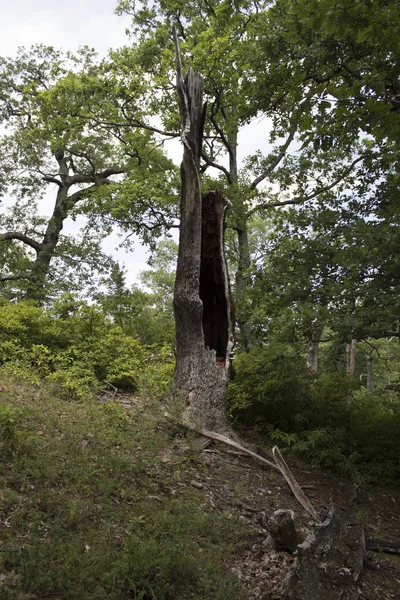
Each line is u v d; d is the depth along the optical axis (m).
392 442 8.26
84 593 3.34
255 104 9.38
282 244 9.89
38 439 5.37
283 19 8.84
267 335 9.11
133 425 6.63
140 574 3.60
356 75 7.14
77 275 22.56
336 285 7.98
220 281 8.23
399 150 8.41
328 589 4.07
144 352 9.73
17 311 9.21
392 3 4.92
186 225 7.68
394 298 7.23
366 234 7.83
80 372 8.08
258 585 4.10
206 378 7.36
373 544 5.31
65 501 4.40
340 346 7.97
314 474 7.14
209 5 18.03
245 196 16.84
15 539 3.75
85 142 23.05
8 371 7.50
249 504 5.63
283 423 8.34
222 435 7.03
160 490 5.27
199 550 4.35
